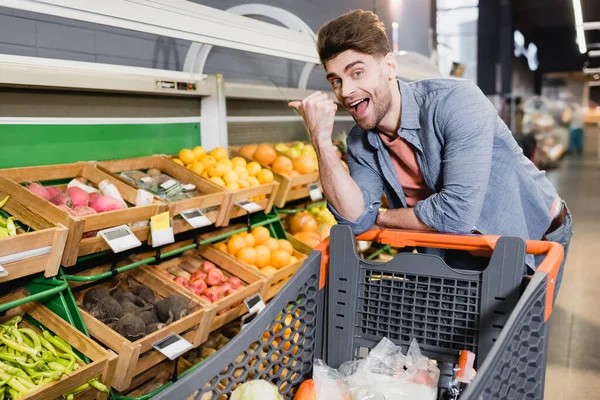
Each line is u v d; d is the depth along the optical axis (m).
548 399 2.66
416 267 1.23
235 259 2.58
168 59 3.42
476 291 1.17
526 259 1.33
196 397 0.97
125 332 1.85
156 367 2.11
